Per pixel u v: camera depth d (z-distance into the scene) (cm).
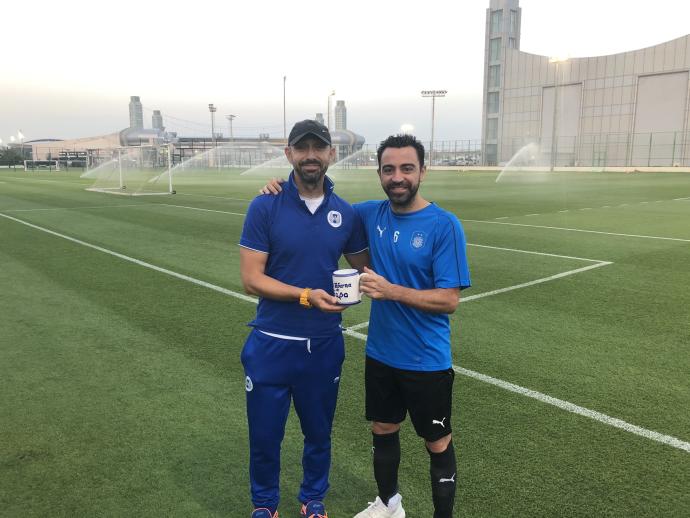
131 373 418
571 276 743
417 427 233
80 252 934
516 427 333
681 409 357
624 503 261
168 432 330
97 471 289
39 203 1869
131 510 257
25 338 496
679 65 5191
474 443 314
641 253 909
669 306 598
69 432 329
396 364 228
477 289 674
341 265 805
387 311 229
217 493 271
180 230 1204
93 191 2511
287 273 231
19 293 658
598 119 5891
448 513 237
